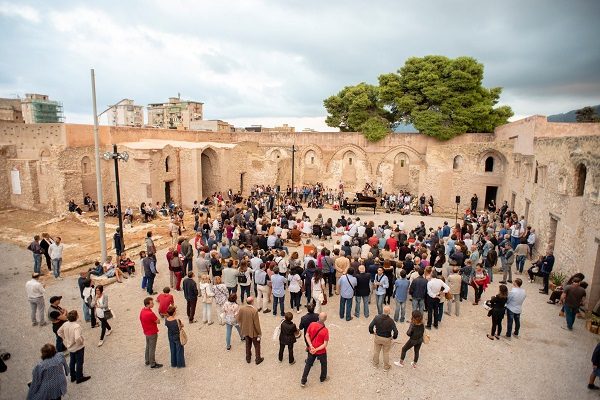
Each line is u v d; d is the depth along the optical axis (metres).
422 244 16.92
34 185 31.02
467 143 33.78
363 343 11.41
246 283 13.45
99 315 11.09
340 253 16.81
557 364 10.38
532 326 12.45
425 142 37.38
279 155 42.94
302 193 37.78
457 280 12.90
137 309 13.59
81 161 29.83
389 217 31.14
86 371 9.98
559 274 15.76
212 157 35.06
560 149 16.97
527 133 24.08
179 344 10.04
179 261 14.81
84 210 29.81
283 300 12.97
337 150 40.69
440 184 34.62
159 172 30.14
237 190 37.97
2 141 32.50
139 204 29.92
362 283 12.67
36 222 27.62
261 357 10.66
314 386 9.45
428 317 12.15
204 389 9.34
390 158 38.72
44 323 12.48
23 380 9.61
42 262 18.95
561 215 16.31
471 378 9.80
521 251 17.11
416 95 38.03
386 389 9.37
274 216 25.45
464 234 19.77
